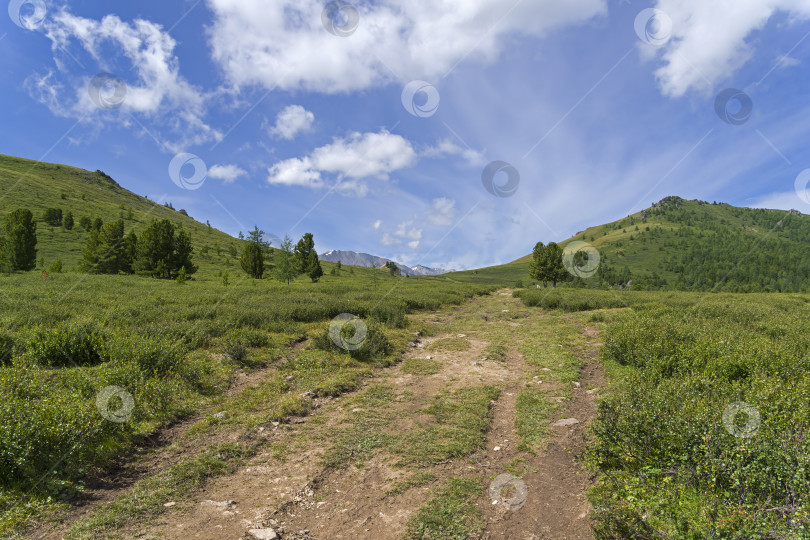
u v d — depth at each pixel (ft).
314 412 23.97
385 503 14.92
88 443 16.39
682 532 11.39
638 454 15.57
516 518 14.02
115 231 165.78
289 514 14.23
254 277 164.04
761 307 60.54
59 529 12.71
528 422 22.34
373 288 109.40
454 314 71.92
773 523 10.43
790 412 15.20
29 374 22.85
